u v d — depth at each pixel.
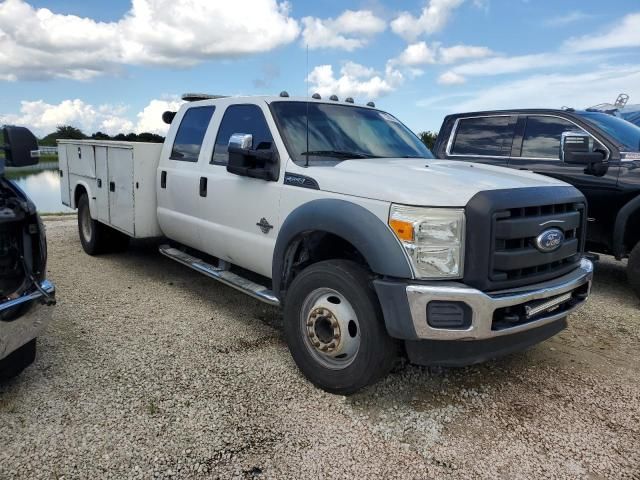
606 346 4.37
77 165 7.01
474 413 3.24
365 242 3.08
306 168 3.76
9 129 3.27
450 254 2.96
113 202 6.08
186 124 5.38
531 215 3.17
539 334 3.41
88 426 2.96
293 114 4.30
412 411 3.24
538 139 6.27
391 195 3.09
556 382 3.68
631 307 5.46
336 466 2.69
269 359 3.89
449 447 2.88
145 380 3.51
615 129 5.93
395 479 2.60
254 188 4.16
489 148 6.70
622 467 2.73
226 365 3.77
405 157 4.46
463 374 3.76
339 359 3.37
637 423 3.16
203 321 4.66
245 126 4.48
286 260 3.79
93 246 6.92
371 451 2.82
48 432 2.89
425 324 2.91
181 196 5.21
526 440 2.96
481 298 2.88
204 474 2.59
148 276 6.13
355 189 3.31
